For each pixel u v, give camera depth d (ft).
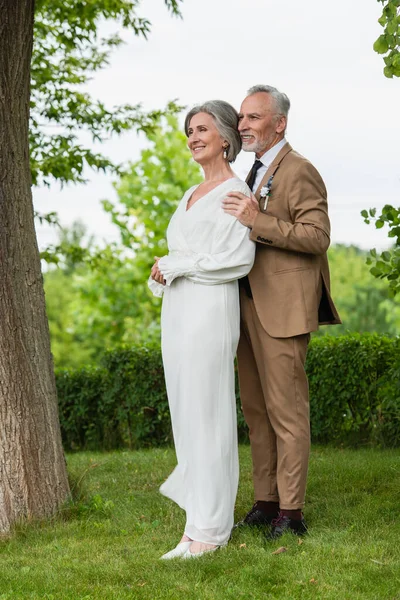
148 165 65.92
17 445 15.75
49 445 16.22
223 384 13.85
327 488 17.66
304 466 14.32
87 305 71.77
